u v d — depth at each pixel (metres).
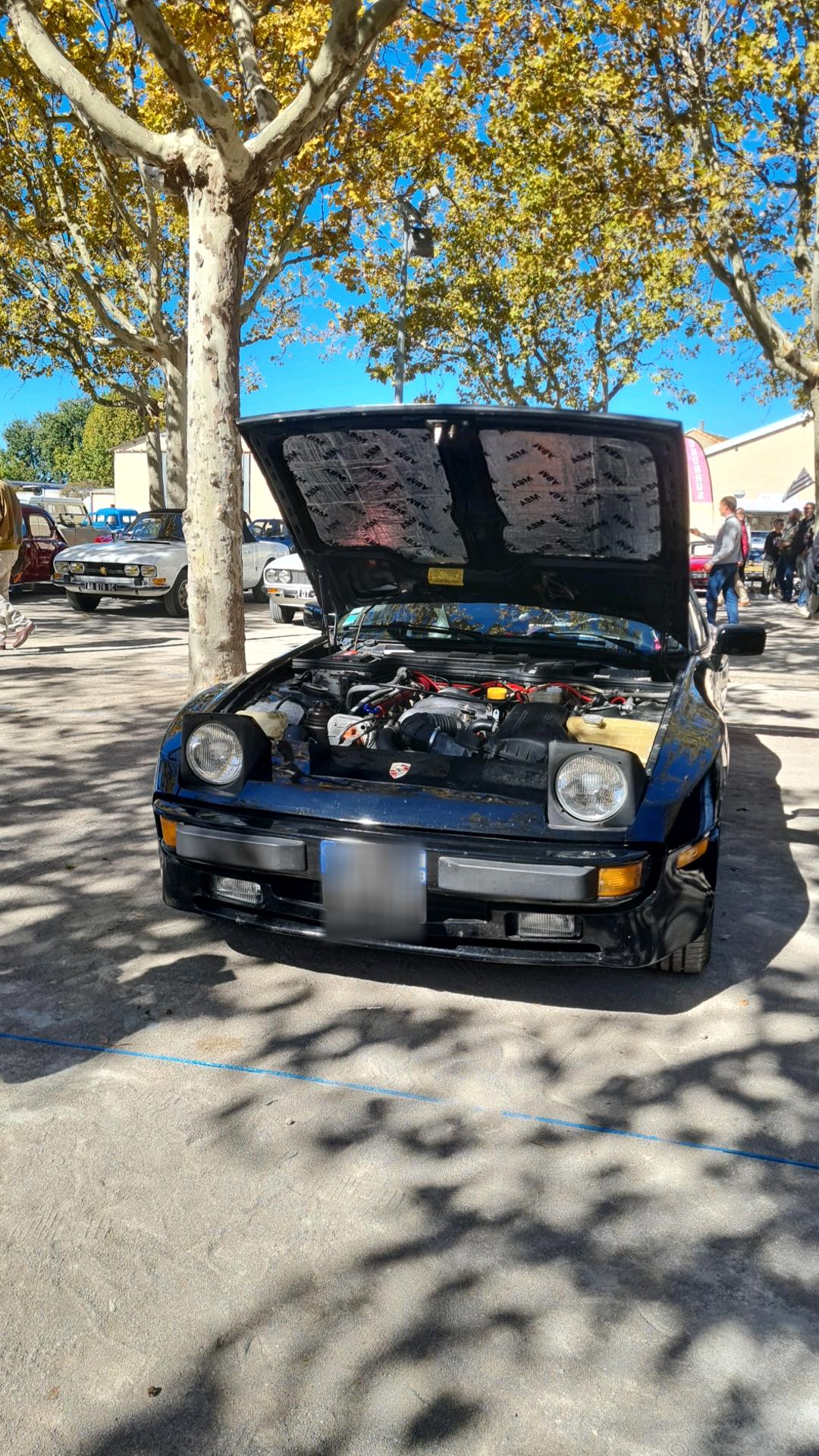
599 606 4.67
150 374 26.62
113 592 14.09
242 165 6.59
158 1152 2.58
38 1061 2.98
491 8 11.71
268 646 11.24
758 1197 2.46
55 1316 2.05
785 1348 2.00
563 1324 2.05
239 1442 1.78
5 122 16.45
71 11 12.33
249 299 16.36
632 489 3.90
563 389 31.08
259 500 41.19
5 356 22.83
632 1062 3.06
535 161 17.16
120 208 16.41
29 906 4.09
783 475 45.75
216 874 3.43
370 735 3.89
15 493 9.77
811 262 17.81
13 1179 2.46
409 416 3.81
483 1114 2.78
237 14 7.86
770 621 15.53
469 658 4.66
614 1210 2.40
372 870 3.15
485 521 4.34
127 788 5.70
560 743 3.12
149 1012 3.28
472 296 27.16
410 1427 1.81
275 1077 2.93
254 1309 2.08
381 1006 3.37
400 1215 2.37
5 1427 1.80
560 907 3.08
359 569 4.88
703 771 3.33
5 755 6.38
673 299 27.47
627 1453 1.77
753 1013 3.36
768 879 4.54
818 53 13.89
